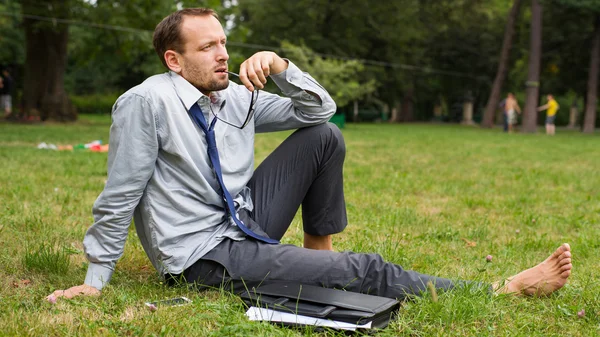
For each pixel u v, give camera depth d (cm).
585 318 288
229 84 312
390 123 4025
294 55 2798
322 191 326
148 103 280
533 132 2912
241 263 293
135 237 435
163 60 292
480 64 4259
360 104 4116
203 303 279
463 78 4362
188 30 284
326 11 3616
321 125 323
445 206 652
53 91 2338
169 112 283
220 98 301
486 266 396
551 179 938
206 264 296
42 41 2300
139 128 281
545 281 307
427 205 655
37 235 434
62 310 274
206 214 295
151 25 2109
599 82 3412
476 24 4147
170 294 299
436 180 881
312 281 289
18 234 434
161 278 314
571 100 4988
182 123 287
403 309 280
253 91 294
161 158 293
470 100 4328
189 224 294
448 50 4266
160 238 292
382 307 262
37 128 1928
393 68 3916
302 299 267
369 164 1092
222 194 297
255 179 319
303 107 312
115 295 293
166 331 252
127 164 282
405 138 2025
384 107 4966
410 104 4453
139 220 303
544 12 3250
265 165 321
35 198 594
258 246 296
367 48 3816
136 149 281
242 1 3650
